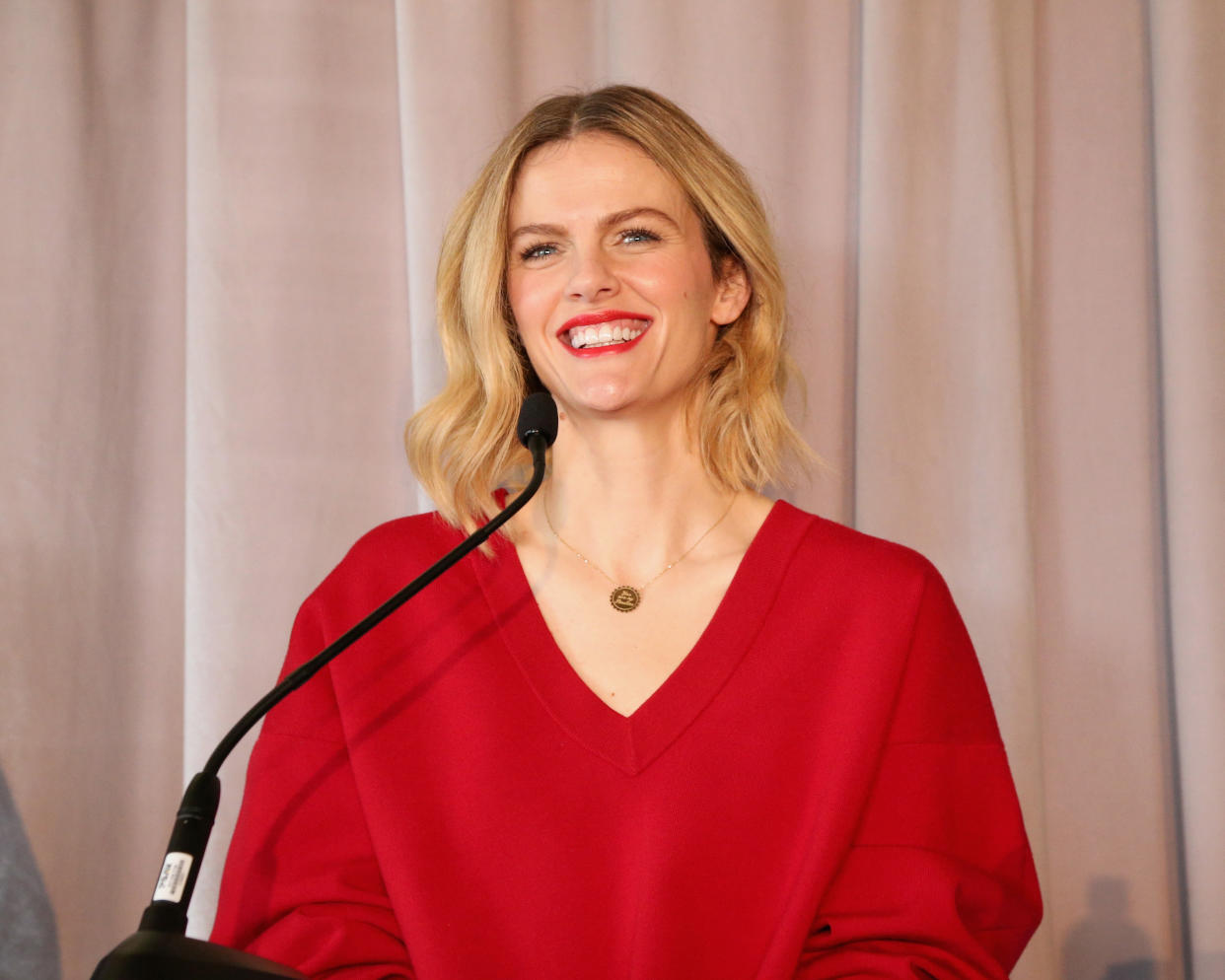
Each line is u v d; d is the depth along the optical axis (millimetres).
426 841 3867
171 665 5574
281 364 5453
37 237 5434
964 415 5383
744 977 3734
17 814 5242
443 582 4238
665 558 4273
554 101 4426
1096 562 5750
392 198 5664
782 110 5586
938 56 5473
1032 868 4168
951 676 4180
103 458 5504
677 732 3898
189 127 5457
